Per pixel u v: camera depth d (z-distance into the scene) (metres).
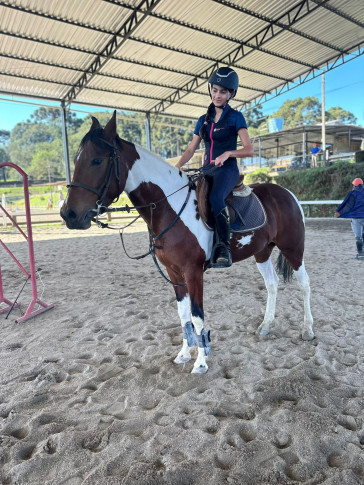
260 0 10.30
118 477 1.67
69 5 9.72
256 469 1.71
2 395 2.48
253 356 2.95
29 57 12.15
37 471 1.74
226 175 2.60
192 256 2.54
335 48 13.52
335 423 2.03
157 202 2.49
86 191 2.18
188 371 2.73
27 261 7.89
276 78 15.74
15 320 4.05
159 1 9.54
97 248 9.66
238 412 2.20
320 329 3.47
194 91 16.16
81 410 2.26
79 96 15.75
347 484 1.59
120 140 2.36
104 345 3.28
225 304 4.42
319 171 16.06
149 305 4.50
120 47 12.14
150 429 2.02
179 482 1.64
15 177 88.44
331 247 8.37
